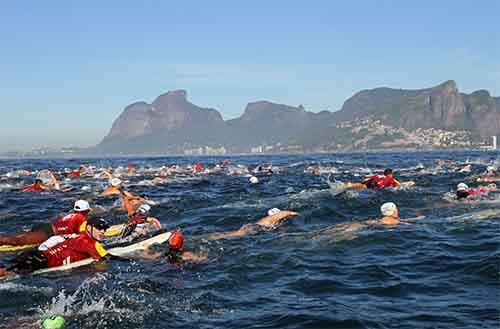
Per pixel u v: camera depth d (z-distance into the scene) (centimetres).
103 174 4350
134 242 1323
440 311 739
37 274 1041
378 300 808
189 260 1130
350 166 5778
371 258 1091
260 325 712
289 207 1886
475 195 1945
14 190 2952
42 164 8475
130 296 864
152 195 2533
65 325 732
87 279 989
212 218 1742
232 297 851
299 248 1202
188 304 816
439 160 7044
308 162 7525
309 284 913
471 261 1020
